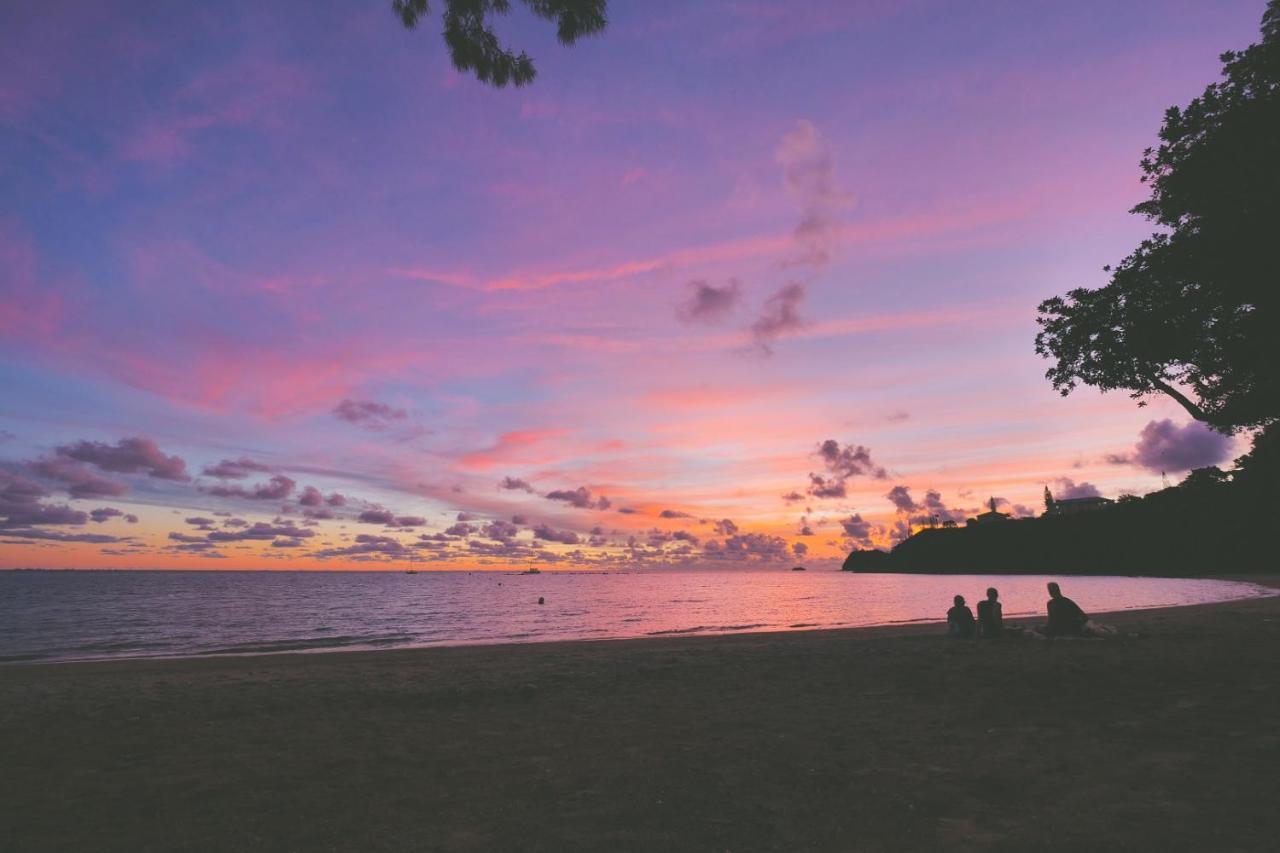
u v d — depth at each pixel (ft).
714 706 28.73
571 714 28.07
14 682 42.96
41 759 21.95
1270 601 110.93
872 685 32.35
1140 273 40.57
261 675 45.44
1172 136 37.76
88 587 445.78
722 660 46.55
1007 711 24.71
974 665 36.96
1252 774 15.93
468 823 14.65
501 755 21.09
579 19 20.11
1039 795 15.15
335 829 14.51
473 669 46.34
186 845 13.80
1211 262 35.55
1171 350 39.88
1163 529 452.76
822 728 23.34
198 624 135.33
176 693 37.45
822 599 228.22
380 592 354.33
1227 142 35.12
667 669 42.57
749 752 20.24
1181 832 12.63
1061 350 44.21
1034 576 554.46
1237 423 41.11
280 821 15.19
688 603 216.13
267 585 505.66
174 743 24.14
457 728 25.79
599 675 41.01
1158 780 15.80
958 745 20.10
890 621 115.96
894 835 13.06
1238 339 37.88
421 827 14.48
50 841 14.21
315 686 39.24
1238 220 33.35
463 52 20.47
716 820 14.25
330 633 110.52
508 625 125.08
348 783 18.28
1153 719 22.12
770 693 31.48
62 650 84.43
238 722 28.09
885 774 17.31
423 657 58.13
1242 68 34.86
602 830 13.89
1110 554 502.79
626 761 19.71
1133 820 13.34
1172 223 38.99
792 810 14.73
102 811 16.29
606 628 112.88
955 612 54.03
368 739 24.12
